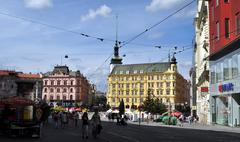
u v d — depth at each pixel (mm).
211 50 52156
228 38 45406
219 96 49500
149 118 73688
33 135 24781
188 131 34719
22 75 131625
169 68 155250
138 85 160875
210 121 52500
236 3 42844
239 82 41438
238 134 30156
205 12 59312
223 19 46281
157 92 156750
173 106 148125
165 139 24422
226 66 45781
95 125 24906
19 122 24594
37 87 128875
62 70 163375
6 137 24562
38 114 25359
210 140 23469
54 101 160500
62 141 21984
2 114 25062
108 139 24172
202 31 66688
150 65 161000
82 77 164000
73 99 159875
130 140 23578
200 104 68875
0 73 110125
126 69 165750
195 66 86750
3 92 105562
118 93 165250
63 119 39594
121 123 49375
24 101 25172
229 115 45812
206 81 59938
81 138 24719
